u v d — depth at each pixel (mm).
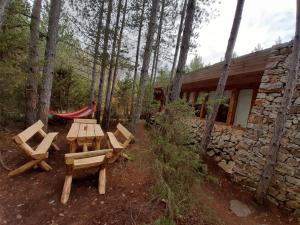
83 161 2908
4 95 5297
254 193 4688
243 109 6535
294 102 4414
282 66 4840
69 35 8906
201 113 7762
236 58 6930
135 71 9984
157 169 2656
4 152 4176
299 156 4148
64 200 2748
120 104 11188
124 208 2707
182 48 4211
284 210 4227
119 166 3840
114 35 8680
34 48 5609
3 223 2385
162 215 2635
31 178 3314
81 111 8312
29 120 5699
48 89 5418
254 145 5176
